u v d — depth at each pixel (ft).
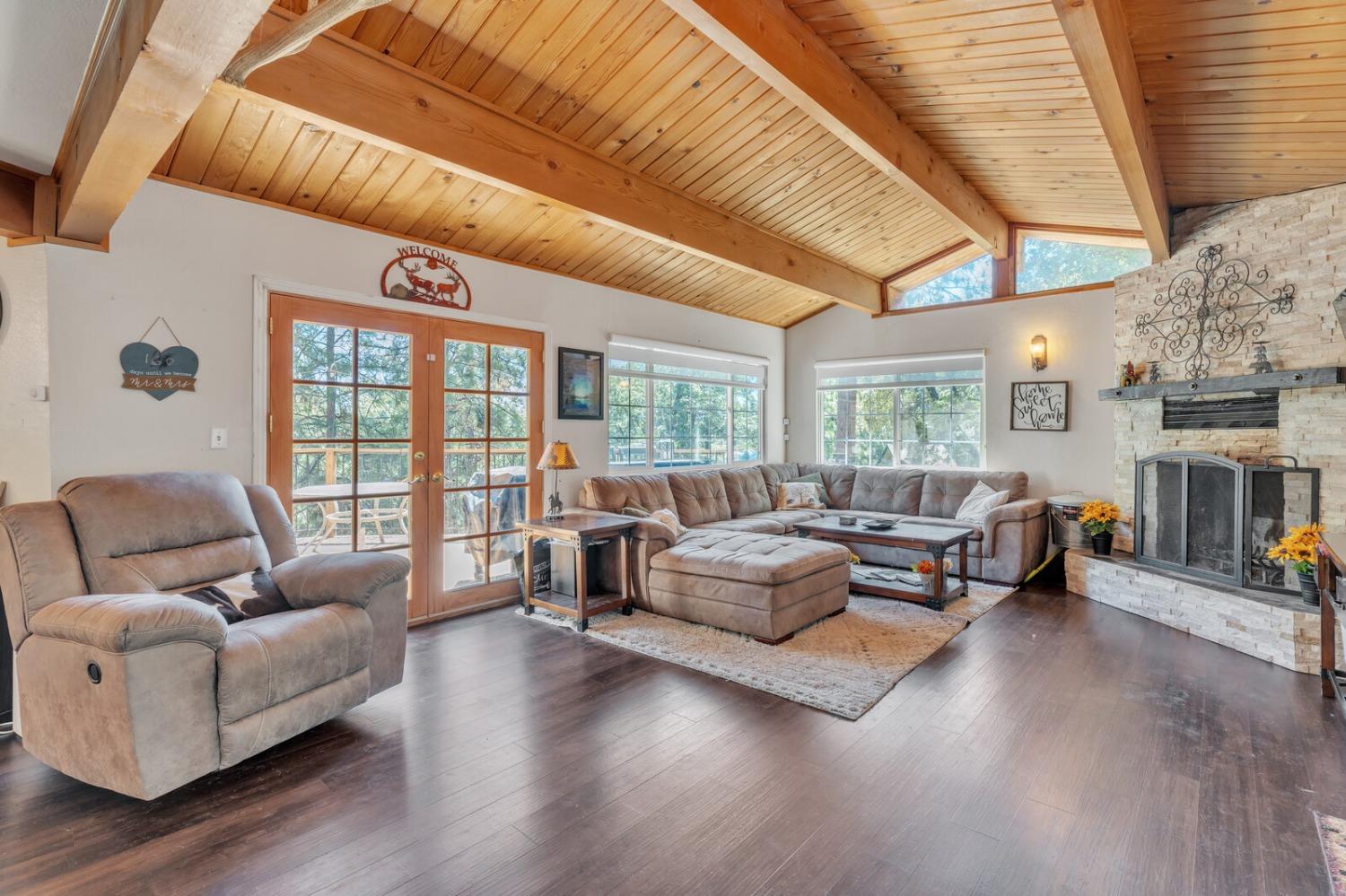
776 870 5.46
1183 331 14.14
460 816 6.26
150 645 6.25
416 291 12.59
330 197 11.05
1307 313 12.05
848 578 13.23
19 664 7.03
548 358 15.15
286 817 6.26
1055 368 17.94
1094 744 7.63
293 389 10.93
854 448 22.08
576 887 5.26
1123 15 7.67
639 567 13.20
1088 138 11.56
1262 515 11.86
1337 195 11.68
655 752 7.48
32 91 6.84
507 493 14.30
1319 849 5.67
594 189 11.60
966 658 10.58
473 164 9.66
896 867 5.48
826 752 7.46
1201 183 12.70
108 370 8.93
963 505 17.72
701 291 18.95
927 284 20.75
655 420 18.63
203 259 9.85
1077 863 5.53
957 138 12.26
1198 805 6.37
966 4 8.07
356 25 8.20
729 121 11.46
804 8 8.55
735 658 10.53
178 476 8.82
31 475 8.59
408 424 12.50
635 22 8.84
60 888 5.26
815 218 16.03
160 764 6.28
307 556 9.40
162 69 4.89
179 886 5.29
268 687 7.14
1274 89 9.01
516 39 8.86
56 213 8.43
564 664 10.39
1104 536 15.03
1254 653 10.66
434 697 9.09
